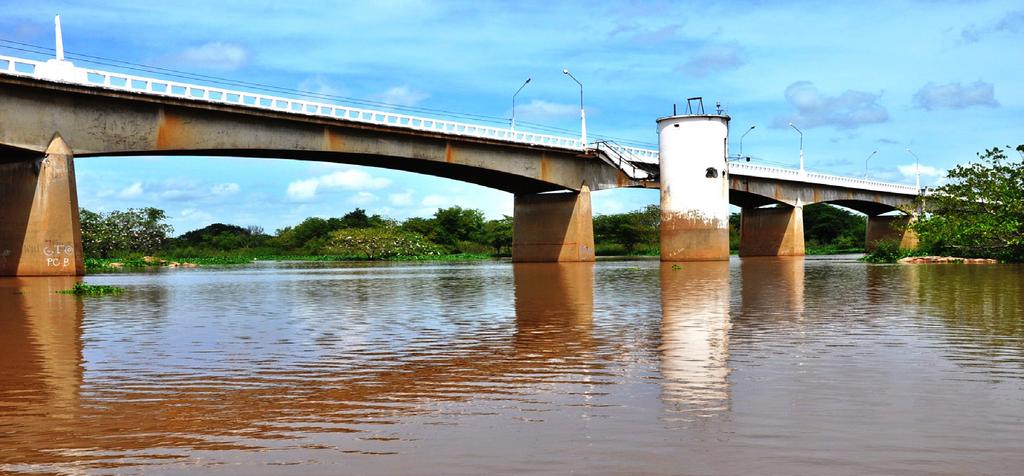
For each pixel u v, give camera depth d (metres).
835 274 38.41
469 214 134.00
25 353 13.26
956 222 55.16
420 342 14.40
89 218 88.88
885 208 108.62
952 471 6.54
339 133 50.56
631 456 7.00
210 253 115.25
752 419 8.25
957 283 29.73
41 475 6.68
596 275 40.59
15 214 39.91
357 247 102.25
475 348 13.55
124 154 43.19
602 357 12.36
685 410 8.68
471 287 31.27
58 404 9.32
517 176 62.44
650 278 36.69
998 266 46.69
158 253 104.00
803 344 13.46
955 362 11.59
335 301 24.27
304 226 132.62
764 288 28.02
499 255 115.56
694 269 47.62
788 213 91.44
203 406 9.18
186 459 7.10
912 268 44.91
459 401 9.32
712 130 66.94
